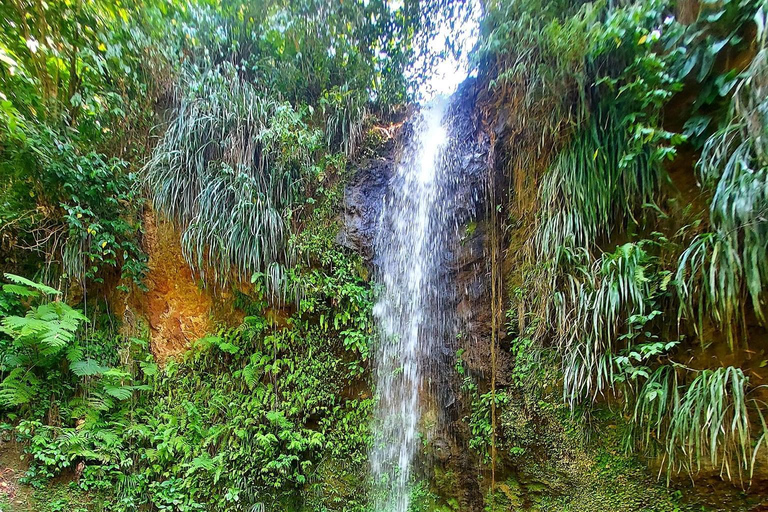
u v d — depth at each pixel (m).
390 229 4.83
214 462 3.93
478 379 3.68
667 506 2.39
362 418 4.30
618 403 2.57
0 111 3.67
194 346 4.39
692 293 2.21
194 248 4.37
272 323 4.48
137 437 3.99
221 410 4.19
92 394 3.99
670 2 2.29
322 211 4.66
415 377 4.27
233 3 4.83
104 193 4.41
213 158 4.51
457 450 3.79
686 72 2.25
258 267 4.30
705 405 2.02
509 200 3.70
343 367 4.40
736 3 2.04
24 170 3.97
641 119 2.53
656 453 2.41
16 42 4.20
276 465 3.93
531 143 3.27
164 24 4.61
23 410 3.72
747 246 1.87
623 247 2.44
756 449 1.86
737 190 1.91
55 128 4.24
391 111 5.51
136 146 4.76
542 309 3.04
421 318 4.38
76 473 3.66
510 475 3.27
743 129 1.97
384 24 4.99
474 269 4.00
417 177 4.85
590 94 2.76
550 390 2.95
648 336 2.39
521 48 3.04
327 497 4.11
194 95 4.47
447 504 3.78
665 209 2.51
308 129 4.77
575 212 2.84
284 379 4.29
